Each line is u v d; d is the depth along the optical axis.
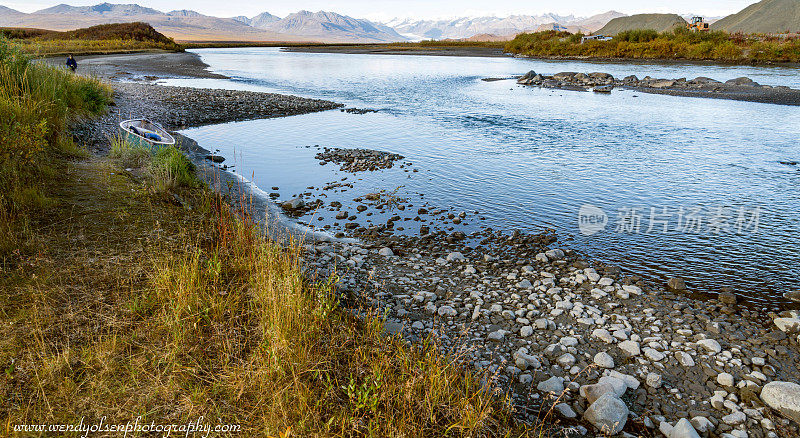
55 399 4.21
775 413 5.25
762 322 7.42
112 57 70.06
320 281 7.91
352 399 4.62
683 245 10.73
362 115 29.38
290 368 4.99
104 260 6.88
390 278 8.65
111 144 15.98
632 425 5.11
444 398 4.99
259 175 16.11
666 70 58.06
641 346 6.64
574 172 16.97
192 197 11.48
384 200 13.72
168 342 5.20
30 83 14.17
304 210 12.71
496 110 32.06
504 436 4.67
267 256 7.47
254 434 4.19
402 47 145.38
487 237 11.15
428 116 29.45
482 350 6.44
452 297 8.02
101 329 5.26
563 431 4.93
